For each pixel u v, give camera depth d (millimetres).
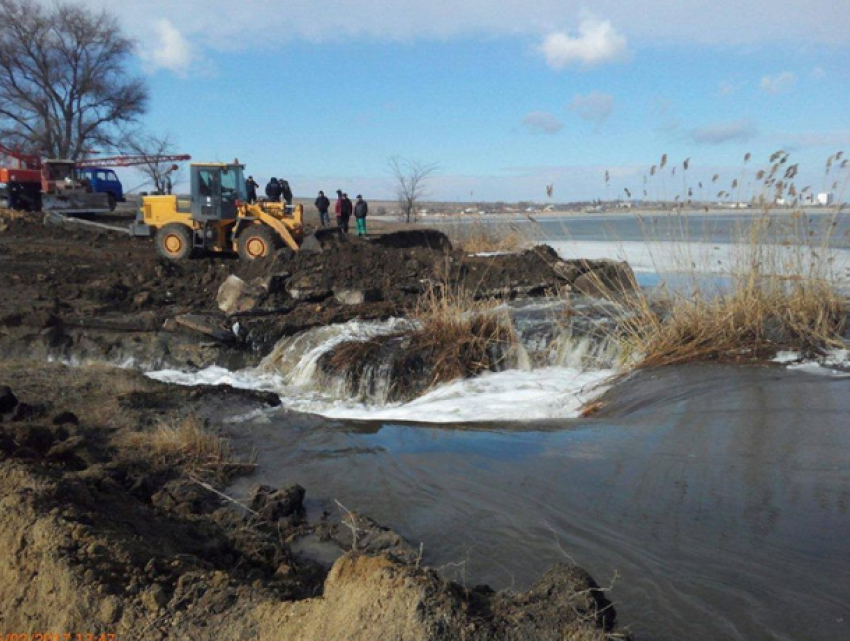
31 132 47688
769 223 11812
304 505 6727
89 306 15273
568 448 7887
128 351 13680
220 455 7941
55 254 22188
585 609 3814
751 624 4465
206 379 12867
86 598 4188
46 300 15367
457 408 10195
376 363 11984
